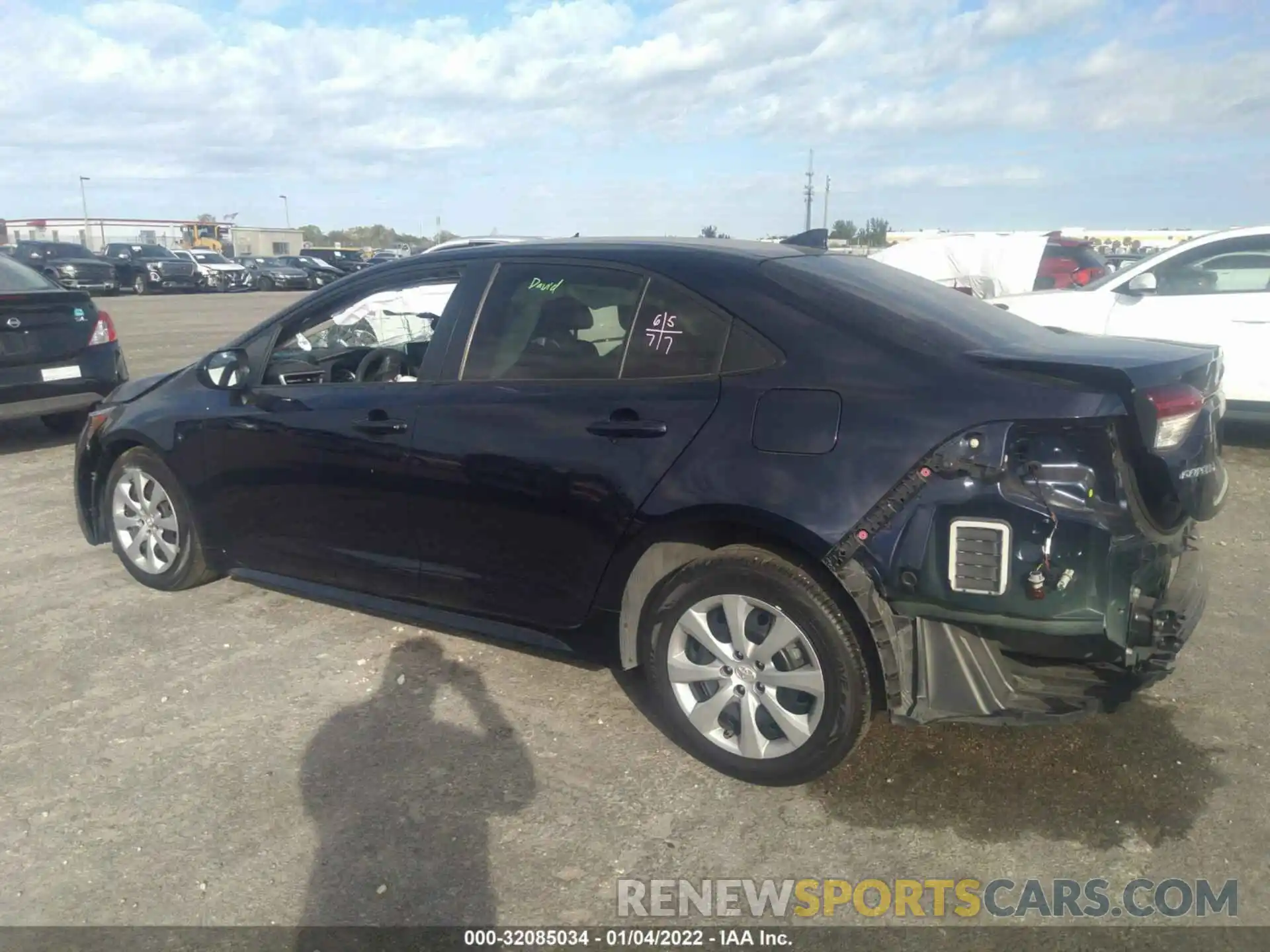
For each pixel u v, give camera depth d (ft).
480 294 13.19
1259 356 25.45
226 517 15.43
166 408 15.90
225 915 9.28
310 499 14.23
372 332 17.10
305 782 11.35
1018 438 9.63
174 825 10.60
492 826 10.53
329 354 16.12
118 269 113.50
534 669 14.07
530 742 12.14
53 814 10.82
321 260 148.36
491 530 12.50
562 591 12.14
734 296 11.38
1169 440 9.79
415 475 12.97
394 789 11.19
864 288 11.72
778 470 10.39
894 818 10.56
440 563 13.12
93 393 27.37
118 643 14.99
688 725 11.46
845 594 10.35
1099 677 10.71
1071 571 9.52
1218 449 11.02
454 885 9.65
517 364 12.62
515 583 12.51
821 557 10.09
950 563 9.74
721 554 10.98
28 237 223.10
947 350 10.43
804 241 15.65
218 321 72.84
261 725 12.61
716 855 10.05
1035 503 9.52
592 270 12.44
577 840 10.30
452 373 13.08
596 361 12.06
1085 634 9.67
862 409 10.19
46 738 12.35
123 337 57.77
